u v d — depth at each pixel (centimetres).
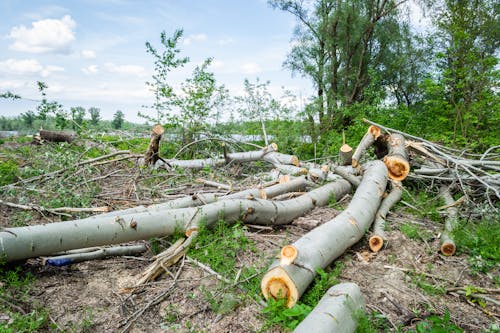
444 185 628
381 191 519
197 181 656
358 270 387
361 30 1443
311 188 642
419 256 419
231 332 285
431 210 541
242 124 1073
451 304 336
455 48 993
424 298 340
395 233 471
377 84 1396
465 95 945
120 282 350
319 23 1502
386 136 669
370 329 277
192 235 397
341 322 262
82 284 344
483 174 630
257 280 339
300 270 316
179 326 292
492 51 1155
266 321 291
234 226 423
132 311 309
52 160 711
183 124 966
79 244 352
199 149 961
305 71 1528
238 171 820
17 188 551
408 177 643
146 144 963
